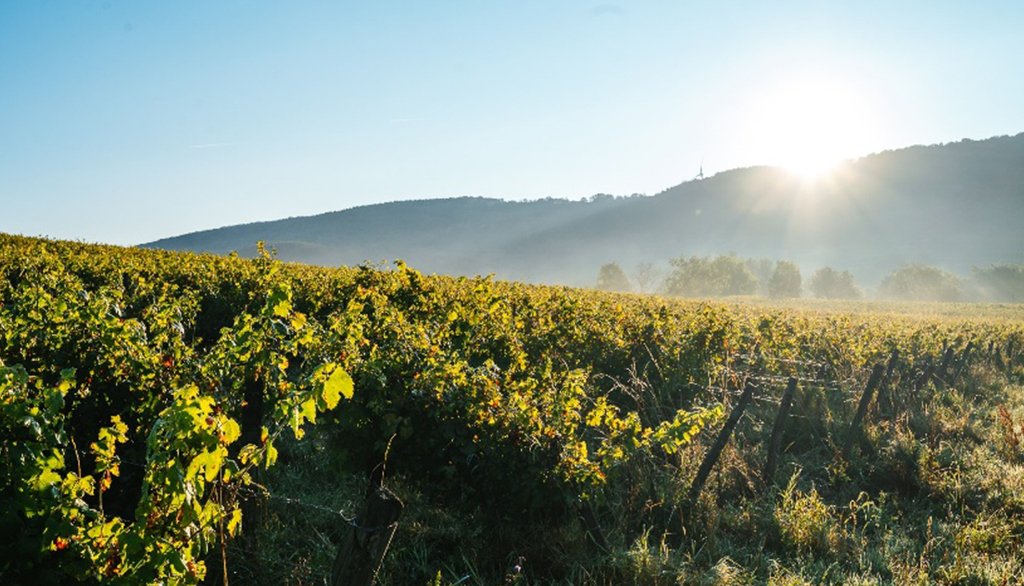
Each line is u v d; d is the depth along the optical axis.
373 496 3.68
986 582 6.20
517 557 5.84
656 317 14.09
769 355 15.12
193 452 3.30
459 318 10.57
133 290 11.87
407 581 5.35
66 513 3.27
